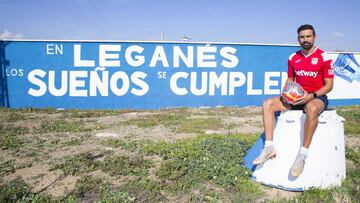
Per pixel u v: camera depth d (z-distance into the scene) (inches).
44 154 263.7
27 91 542.9
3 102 539.8
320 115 194.1
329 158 191.8
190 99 574.6
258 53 589.0
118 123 407.5
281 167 194.1
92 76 550.3
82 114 479.8
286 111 198.5
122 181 200.8
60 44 542.9
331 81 191.9
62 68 545.3
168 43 562.3
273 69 596.7
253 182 199.3
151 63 561.0
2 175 215.2
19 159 250.7
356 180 202.2
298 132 192.9
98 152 268.5
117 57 553.0
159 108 565.3
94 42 547.2
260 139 221.8
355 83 649.6
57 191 189.5
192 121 421.4
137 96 561.3
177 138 325.1
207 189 186.5
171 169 211.5
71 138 323.3
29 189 190.9
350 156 256.4
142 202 172.4
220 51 576.7
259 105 595.8
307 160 190.1
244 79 587.8
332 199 172.7
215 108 560.4
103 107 555.8
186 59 568.4
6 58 535.8
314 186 187.0
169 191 184.7
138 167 223.1
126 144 289.4
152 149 263.6
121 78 556.1
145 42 555.8
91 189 187.9
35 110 521.0
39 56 540.4
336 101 641.6
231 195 180.9
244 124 414.6
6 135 333.1
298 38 197.3
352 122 428.5
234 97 587.2
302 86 200.4
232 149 248.7
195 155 235.6
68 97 548.7
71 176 211.5
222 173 203.2
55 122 409.1
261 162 193.8
